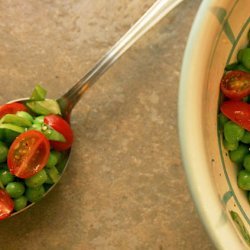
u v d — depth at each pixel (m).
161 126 0.32
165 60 0.32
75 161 0.32
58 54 0.32
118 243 0.32
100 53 0.32
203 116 0.23
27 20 0.32
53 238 0.32
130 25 0.32
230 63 0.26
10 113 0.30
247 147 0.27
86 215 0.32
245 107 0.26
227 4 0.23
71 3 0.32
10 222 0.32
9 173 0.29
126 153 0.32
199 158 0.23
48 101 0.30
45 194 0.30
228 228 0.23
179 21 0.32
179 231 0.32
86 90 0.31
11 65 0.32
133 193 0.32
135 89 0.32
